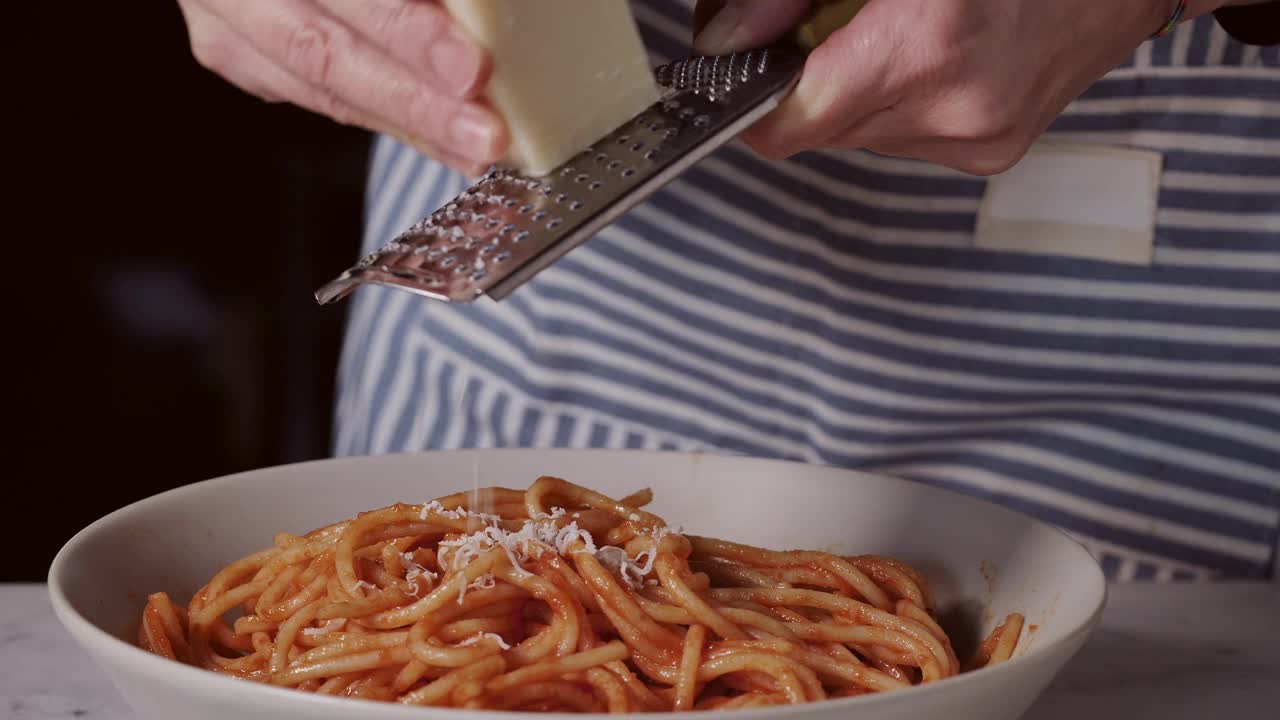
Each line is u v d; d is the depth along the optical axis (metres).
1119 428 1.32
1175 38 1.23
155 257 2.75
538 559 0.81
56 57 2.62
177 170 2.72
